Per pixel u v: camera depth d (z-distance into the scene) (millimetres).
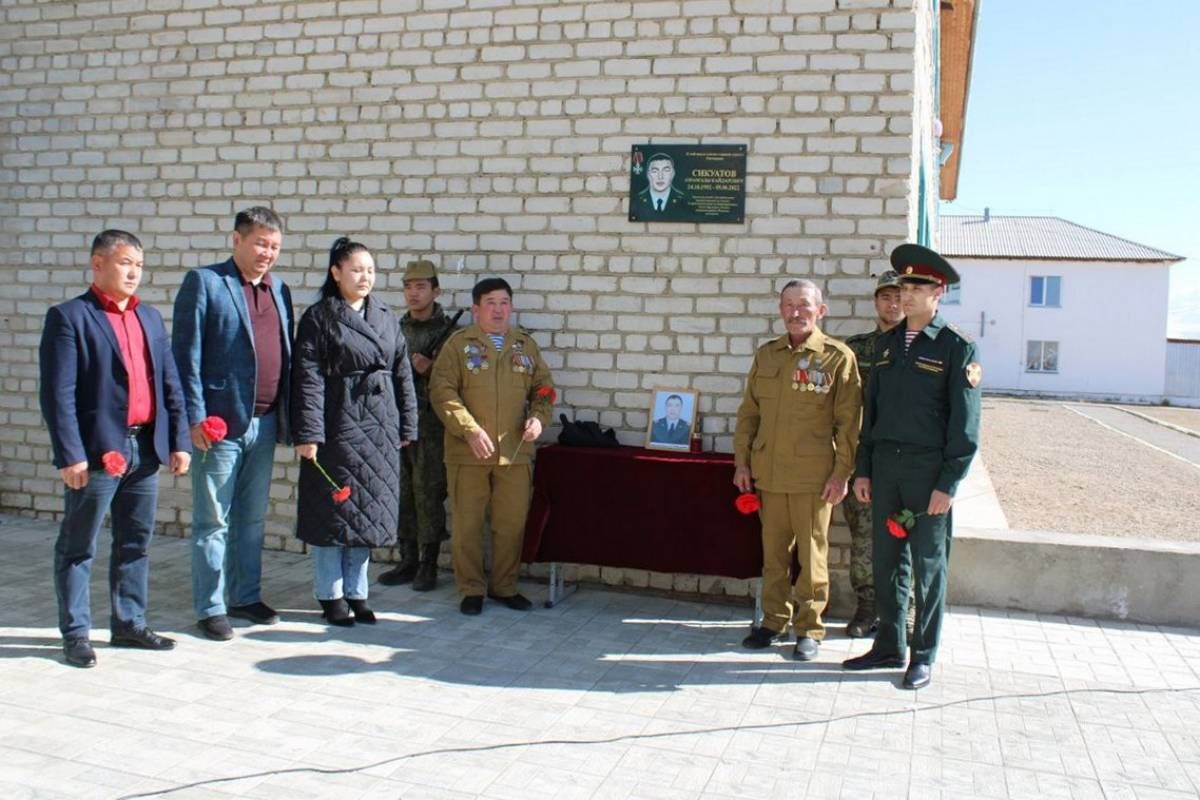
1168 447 16766
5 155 6922
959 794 3275
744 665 4523
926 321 4383
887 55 5293
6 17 6895
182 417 4461
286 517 6383
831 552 5340
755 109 5480
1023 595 5402
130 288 4258
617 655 4613
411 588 5688
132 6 6613
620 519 5137
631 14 5668
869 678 4379
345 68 6195
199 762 3340
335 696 3979
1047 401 33875
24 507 6961
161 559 6074
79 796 3070
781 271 5465
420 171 6062
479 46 5938
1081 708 4043
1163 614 5207
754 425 4879
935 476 4285
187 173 6523
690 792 3240
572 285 5797
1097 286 36969
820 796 3238
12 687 3945
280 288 4930
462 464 5207
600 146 5734
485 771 3344
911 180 5285
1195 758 3582
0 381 6977
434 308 5805
